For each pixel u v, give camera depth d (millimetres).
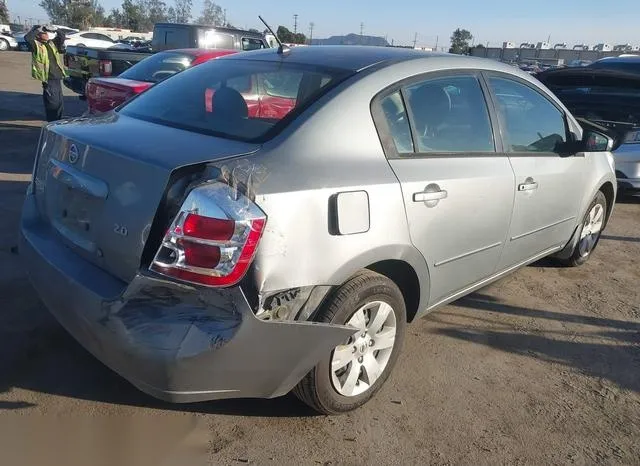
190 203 2281
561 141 4398
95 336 2443
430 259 3170
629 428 3066
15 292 3959
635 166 7297
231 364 2350
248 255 2309
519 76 4039
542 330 4090
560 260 5242
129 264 2430
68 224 2797
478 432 2941
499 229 3680
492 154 3633
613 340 4023
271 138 2670
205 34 12477
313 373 2688
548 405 3217
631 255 5832
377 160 2879
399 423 2959
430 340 3824
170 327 2281
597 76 7574
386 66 3162
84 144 2713
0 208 5781
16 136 9781
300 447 2721
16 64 24562
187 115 3070
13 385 3002
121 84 7973
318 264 2541
